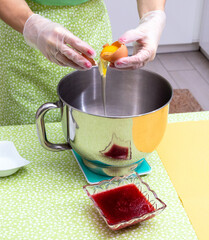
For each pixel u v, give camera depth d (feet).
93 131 2.72
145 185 2.88
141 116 2.65
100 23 4.18
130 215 2.68
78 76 3.35
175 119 3.98
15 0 3.44
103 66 3.17
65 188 3.06
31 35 3.38
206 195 3.00
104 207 2.74
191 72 10.32
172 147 3.54
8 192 2.99
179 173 3.23
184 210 2.84
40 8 3.85
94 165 3.10
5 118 4.59
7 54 4.09
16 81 4.19
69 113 2.81
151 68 10.48
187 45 11.41
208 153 3.47
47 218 2.76
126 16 10.13
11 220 2.73
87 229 2.68
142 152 2.90
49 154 3.44
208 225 2.73
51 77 4.16
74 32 4.03
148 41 3.41
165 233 2.66
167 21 10.55
